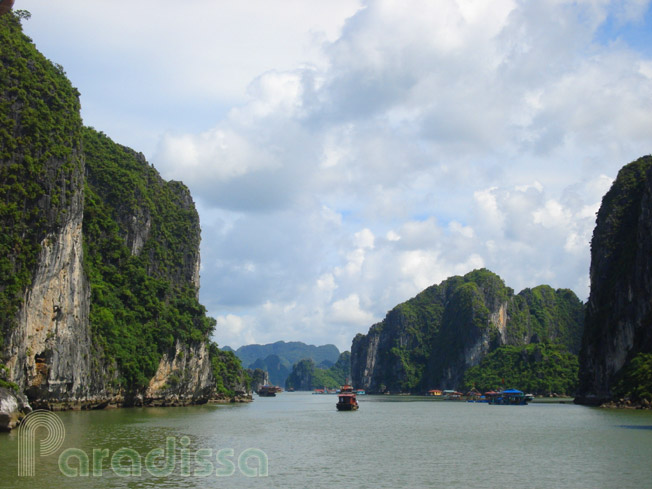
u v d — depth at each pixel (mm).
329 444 52750
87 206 96625
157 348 100875
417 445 52094
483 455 45688
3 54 67750
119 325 94250
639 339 105750
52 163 68062
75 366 74625
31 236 64688
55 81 74062
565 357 186250
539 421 76812
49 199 66812
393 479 36406
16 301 60906
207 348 119562
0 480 34188
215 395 137000
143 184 114375
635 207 127125
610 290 119312
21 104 66812
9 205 62094
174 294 115562
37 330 66125
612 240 126562
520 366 192250
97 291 91000
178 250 121500
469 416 91188
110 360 86875
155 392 100500
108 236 101500
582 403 122562
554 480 35969
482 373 199375
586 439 54562
